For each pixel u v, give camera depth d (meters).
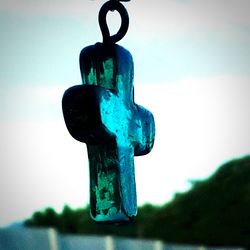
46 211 17.33
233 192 16.98
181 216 17.38
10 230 12.23
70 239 12.72
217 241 16.45
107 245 13.01
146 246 13.41
